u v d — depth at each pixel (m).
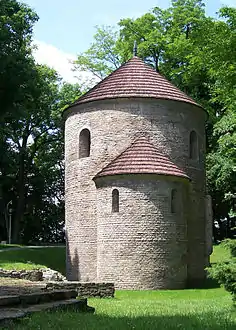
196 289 25.41
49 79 50.50
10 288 14.72
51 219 58.47
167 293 23.50
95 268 27.17
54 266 34.25
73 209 28.89
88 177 28.12
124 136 27.61
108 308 14.91
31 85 33.94
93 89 29.48
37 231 58.12
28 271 22.16
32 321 10.40
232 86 21.64
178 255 25.67
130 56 42.81
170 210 25.64
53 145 55.19
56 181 58.81
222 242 16.06
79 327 10.18
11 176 53.09
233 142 25.83
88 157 28.31
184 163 28.30
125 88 28.12
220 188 31.17
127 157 26.27
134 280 24.88
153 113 27.84
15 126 43.47
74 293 14.08
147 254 25.02
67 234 29.33
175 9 41.88
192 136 29.41
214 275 15.46
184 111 28.70
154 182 25.50
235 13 20.89
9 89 32.78
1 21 33.47
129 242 25.14
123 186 25.53
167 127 27.95
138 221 25.17
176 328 10.64
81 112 29.08
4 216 54.88
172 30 41.09
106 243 25.67
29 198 56.44
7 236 53.72
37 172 56.41
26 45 45.25
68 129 30.06
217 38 20.59
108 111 28.05
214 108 39.19
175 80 41.03
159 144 27.64
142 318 12.16
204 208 29.58
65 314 11.68
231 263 15.56
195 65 24.80
